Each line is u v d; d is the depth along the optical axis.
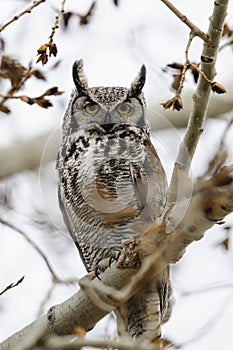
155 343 7.85
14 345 8.30
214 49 8.16
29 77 9.55
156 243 7.97
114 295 7.98
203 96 8.25
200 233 7.79
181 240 7.86
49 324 8.38
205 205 7.49
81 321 8.41
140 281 8.30
